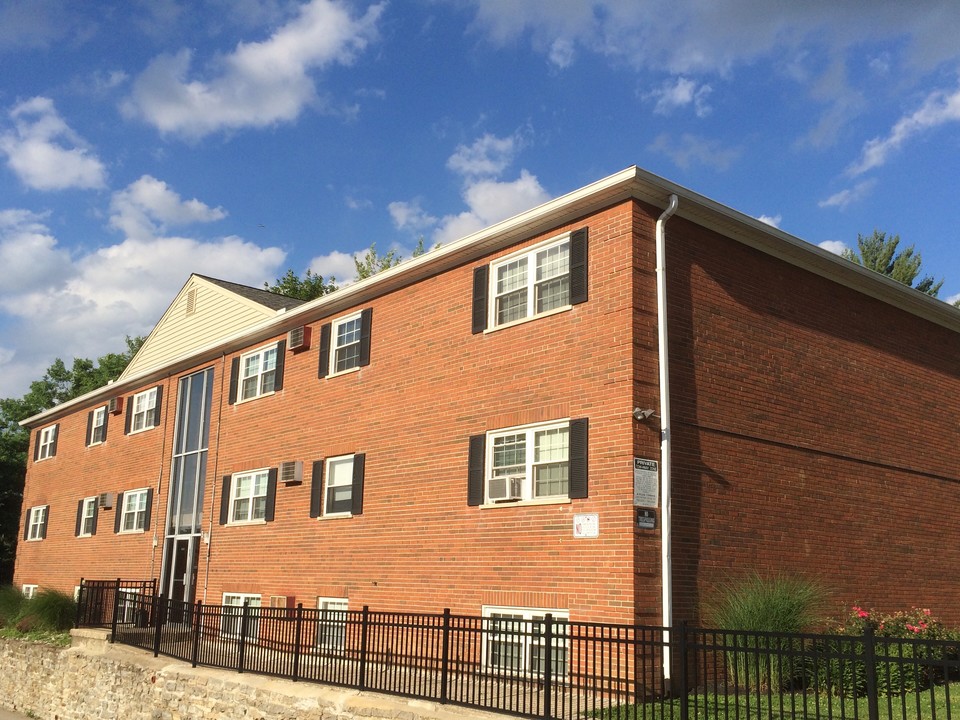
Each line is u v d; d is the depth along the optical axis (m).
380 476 17.64
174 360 25.66
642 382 13.27
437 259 17.05
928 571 17.30
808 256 15.94
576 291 14.34
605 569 12.90
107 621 21.58
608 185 13.81
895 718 10.20
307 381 20.48
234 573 21.42
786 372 15.46
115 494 27.66
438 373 16.75
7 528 41.72
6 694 22.06
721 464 13.96
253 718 13.62
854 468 16.28
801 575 14.64
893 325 18.09
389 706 11.34
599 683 12.53
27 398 48.38
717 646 9.08
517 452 14.85
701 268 14.54
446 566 15.61
